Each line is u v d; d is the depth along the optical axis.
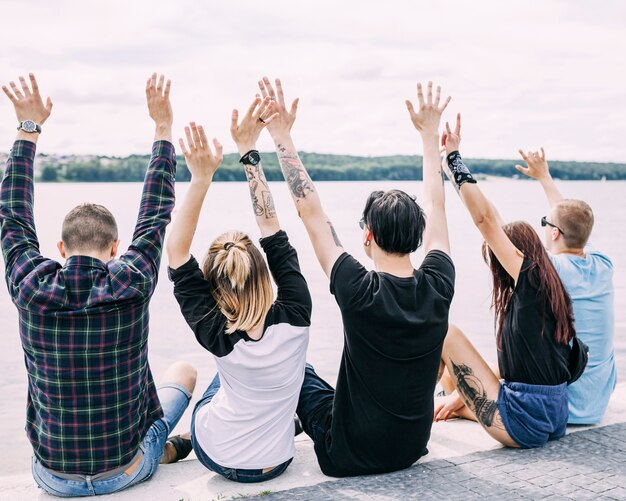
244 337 3.14
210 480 3.32
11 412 6.74
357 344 3.13
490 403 3.64
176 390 3.57
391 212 3.12
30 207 3.15
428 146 3.70
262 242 3.38
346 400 3.25
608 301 4.08
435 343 3.17
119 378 3.04
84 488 3.10
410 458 3.32
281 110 3.50
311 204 3.30
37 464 3.13
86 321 2.94
